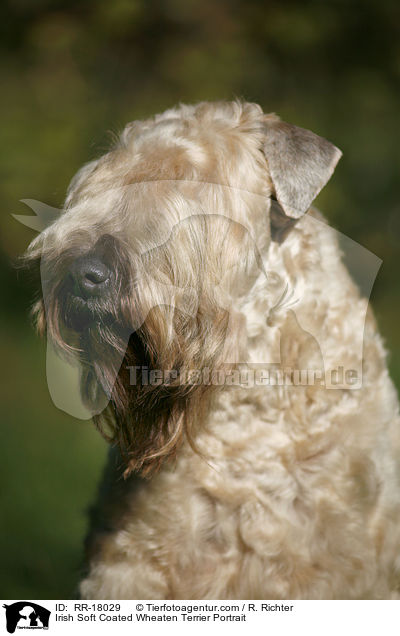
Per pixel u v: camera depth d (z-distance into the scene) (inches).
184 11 442.9
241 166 124.1
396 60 441.4
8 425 279.4
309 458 122.3
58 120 436.1
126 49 450.9
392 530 123.7
